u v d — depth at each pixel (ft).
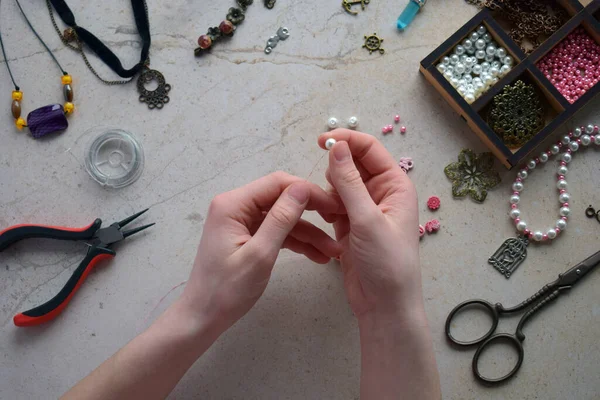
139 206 2.07
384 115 2.10
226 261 1.71
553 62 2.08
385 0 2.13
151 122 2.10
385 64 2.11
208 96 2.10
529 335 2.00
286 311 2.02
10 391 2.00
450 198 2.06
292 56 2.12
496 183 2.05
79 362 2.01
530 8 2.08
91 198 2.07
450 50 2.07
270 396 1.99
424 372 1.72
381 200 1.85
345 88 2.11
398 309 1.72
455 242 2.05
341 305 2.02
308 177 2.08
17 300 2.03
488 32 2.06
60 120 2.06
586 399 1.98
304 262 2.04
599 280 2.01
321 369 2.00
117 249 2.05
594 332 2.00
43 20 2.12
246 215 1.77
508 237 2.05
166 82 2.11
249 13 2.13
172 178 2.08
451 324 2.01
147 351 1.70
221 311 1.71
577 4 2.01
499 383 1.99
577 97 2.06
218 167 2.08
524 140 2.02
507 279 2.03
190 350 1.72
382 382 1.74
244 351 2.01
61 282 2.04
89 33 2.09
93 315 2.03
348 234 1.93
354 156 1.89
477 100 1.99
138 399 1.70
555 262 2.03
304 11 2.13
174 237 2.06
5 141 2.09
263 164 2.09
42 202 2.07
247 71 2.11
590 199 2.06
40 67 2.11
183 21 2.12
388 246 1.70
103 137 2.06
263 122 2.10
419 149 2.08
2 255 2.05
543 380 1.99
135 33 2.12
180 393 1.99
